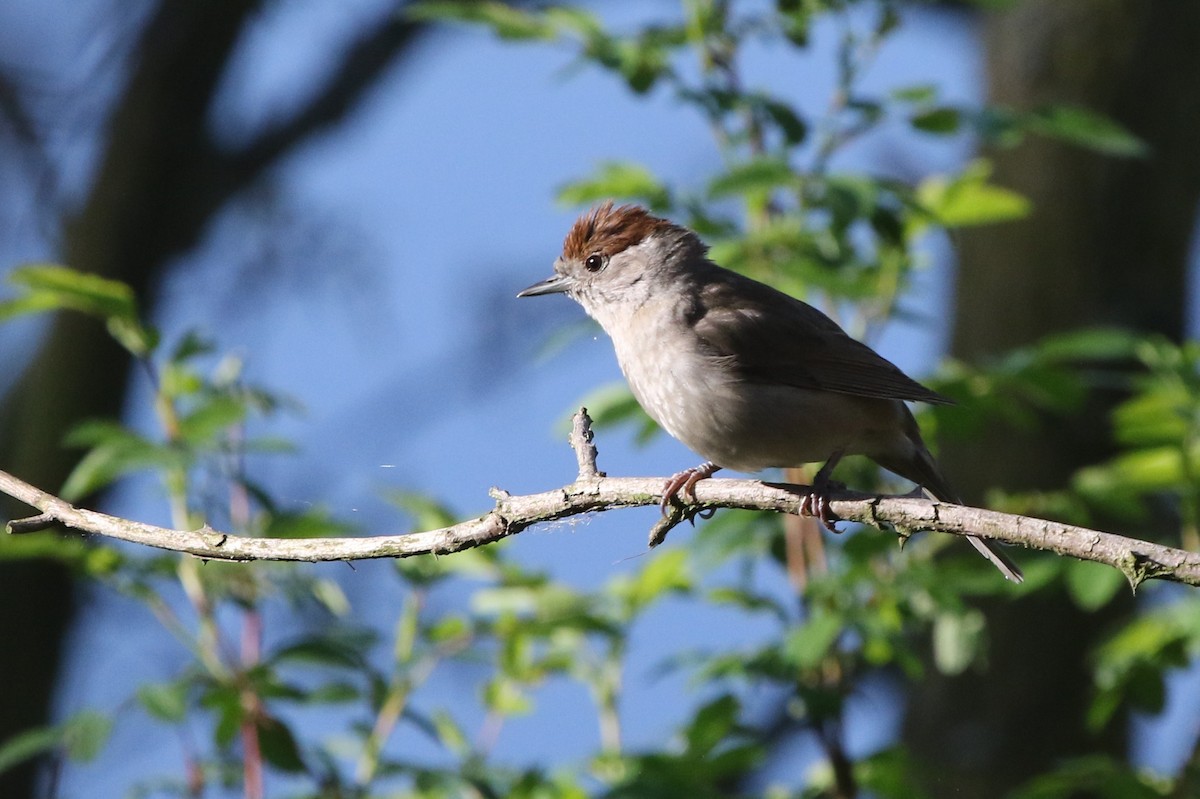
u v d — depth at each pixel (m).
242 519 9.95
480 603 10.48
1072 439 13.41
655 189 11.18
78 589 17.50
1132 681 10.05
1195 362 10.62
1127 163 14.15
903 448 10.30
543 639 10.66
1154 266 14.09
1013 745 13.16
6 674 16.94
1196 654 9.86
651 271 10.65
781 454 10.20
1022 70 14.60
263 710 9.46
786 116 10.55
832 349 10.02
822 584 10.00
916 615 10.38
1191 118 14.30
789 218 10.87
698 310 10.27
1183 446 10.40
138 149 20.03
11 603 17.12
